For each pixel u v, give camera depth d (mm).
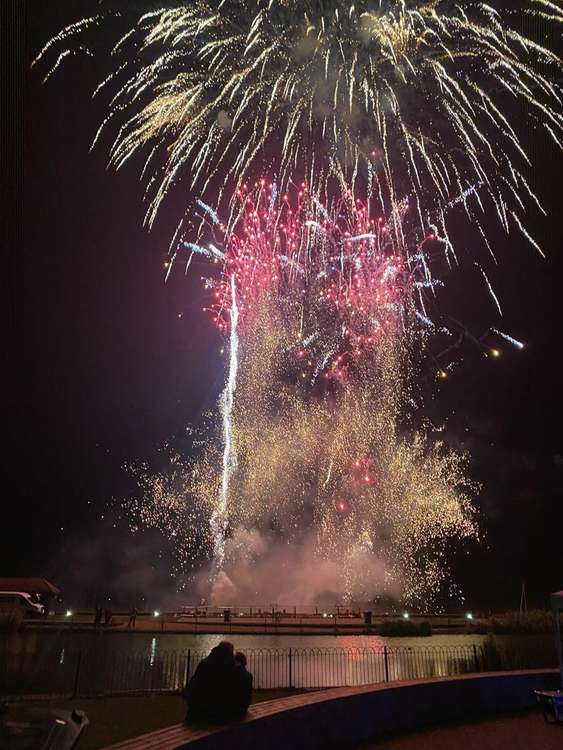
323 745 9320
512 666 17766
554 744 9781
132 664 18328
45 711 11492
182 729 7910
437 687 11398
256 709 8922
